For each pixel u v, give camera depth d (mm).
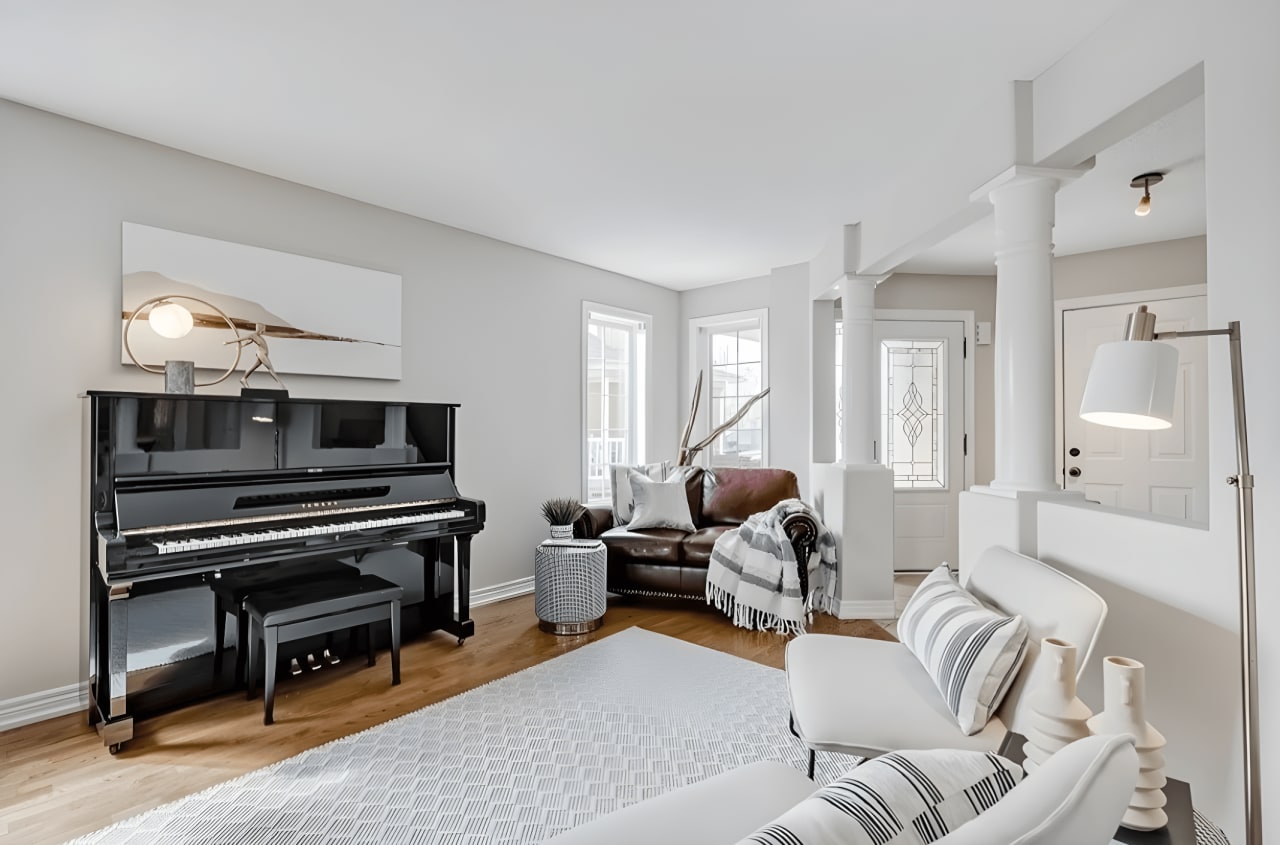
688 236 4098
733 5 1827
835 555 3893
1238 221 1446
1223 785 1484
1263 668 1375
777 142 2750
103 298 2623
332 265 3312
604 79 2240
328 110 2467
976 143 2445
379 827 1835
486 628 3604
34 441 2480
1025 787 673
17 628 2449
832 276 4078
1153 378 1319
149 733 2377
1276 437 1362
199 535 2457
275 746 2283
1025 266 2242
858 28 1938
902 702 1682
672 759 2199
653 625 3684
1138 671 1165
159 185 2768
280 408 2846
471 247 4012
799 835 647
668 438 5543
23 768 2135
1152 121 1882
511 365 4250
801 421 4789
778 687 2797
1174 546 1618
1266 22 1387
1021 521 2168
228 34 1969
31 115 2457
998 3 1808
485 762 2176
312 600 2619
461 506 3285
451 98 2375
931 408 4895
